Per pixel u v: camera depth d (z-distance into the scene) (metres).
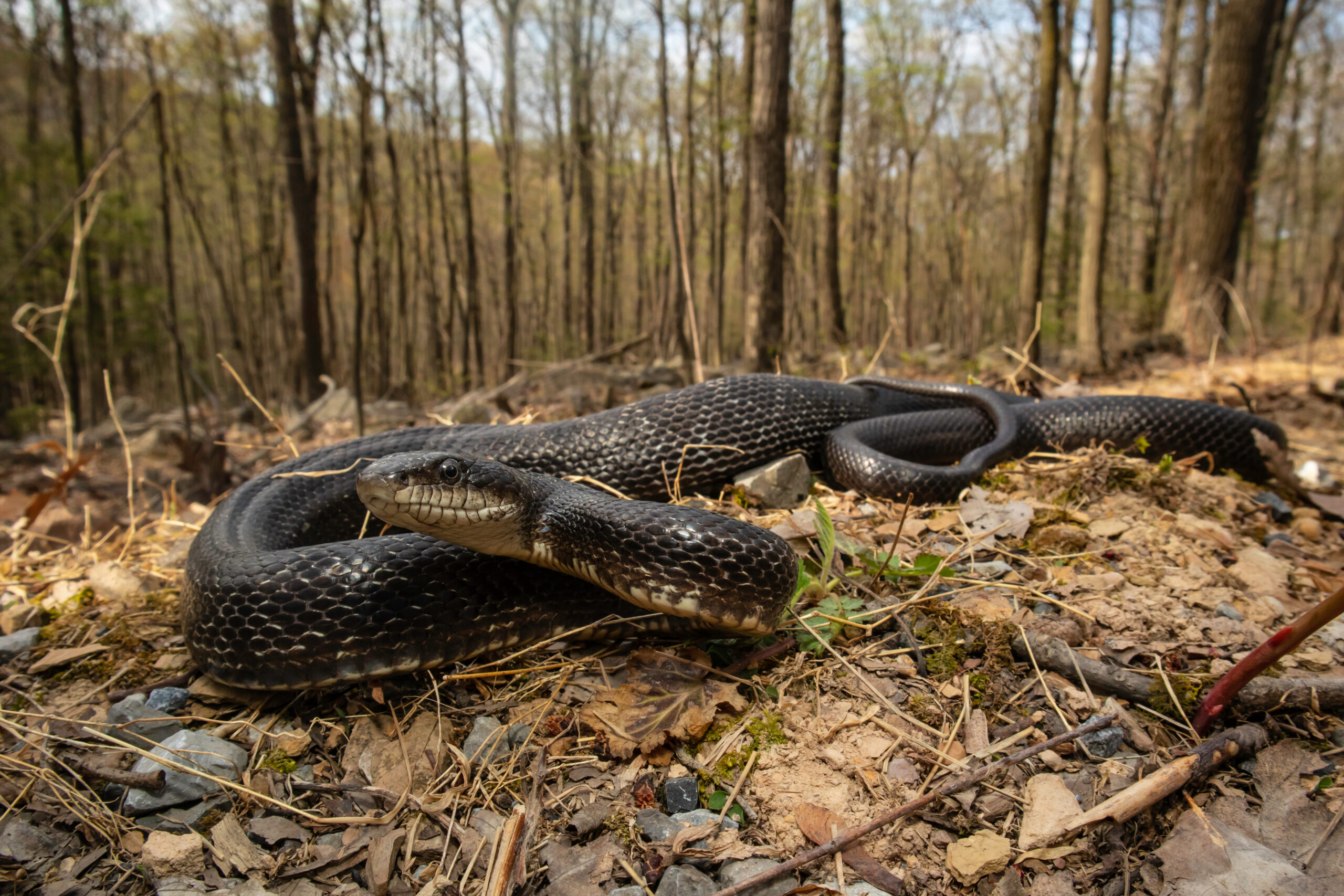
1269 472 0.33
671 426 0.31
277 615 0.20
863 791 0.17
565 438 0.30
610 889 0.15
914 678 0.20
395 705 0.20
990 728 0.18
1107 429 0.34
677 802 0.17
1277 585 0.23
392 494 0.18
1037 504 0.28
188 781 0.18
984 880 0.15
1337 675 0.19
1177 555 0.25
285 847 0.17
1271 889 0.14
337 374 1.69
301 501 0.28
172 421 0.83
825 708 0.19
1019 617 0.21
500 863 0.15
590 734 0.19
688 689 0.19
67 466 0.34
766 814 0.16
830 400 0.34
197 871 0.16
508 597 0.21
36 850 0.17
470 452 0.30
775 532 0.25
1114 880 0.15
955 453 0.35
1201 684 0.19
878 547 0.25
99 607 0.26
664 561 0.19
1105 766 0.17
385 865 0.16
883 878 0.15
